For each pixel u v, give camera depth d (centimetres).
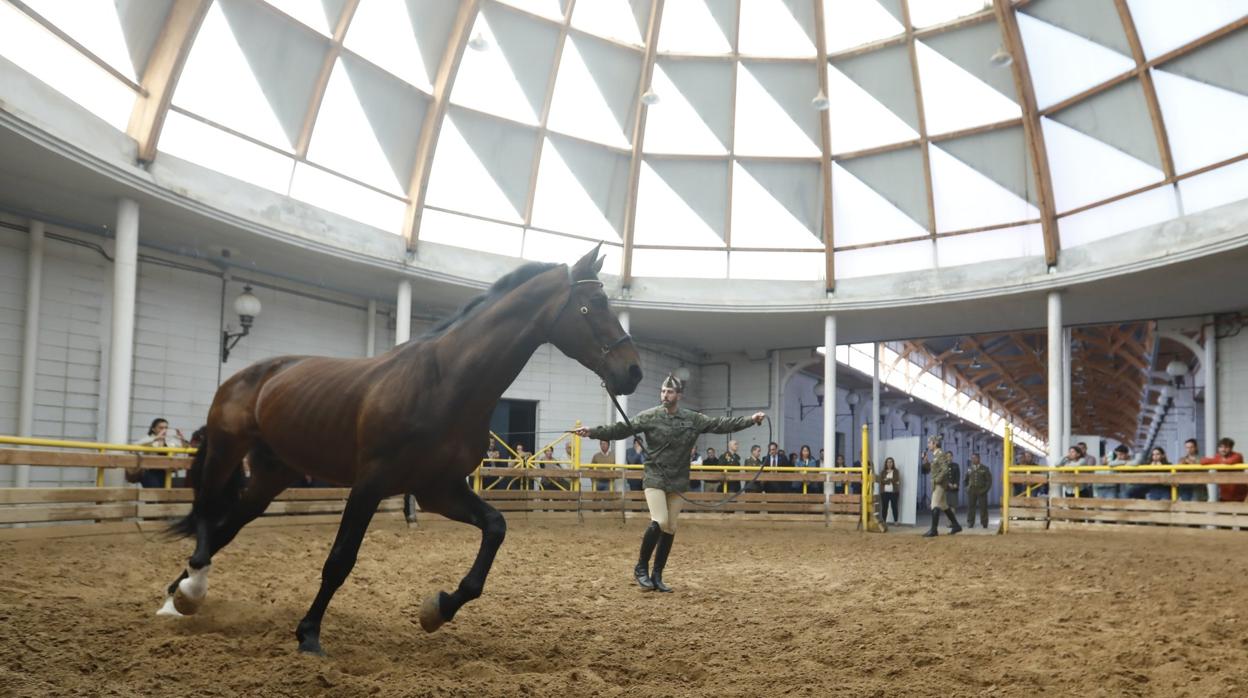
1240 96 1248
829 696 357
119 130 1096
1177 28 1275
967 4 1476
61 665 356
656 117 1684
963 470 3900
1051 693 367
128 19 1045
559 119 1628
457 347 415
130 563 722
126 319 1120
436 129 1484
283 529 1118
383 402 406
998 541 1252
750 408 2267
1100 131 1431
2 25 906
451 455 412
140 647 390
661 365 2166
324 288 1612
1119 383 3058
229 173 1263
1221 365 1728
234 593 582
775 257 1788
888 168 1667
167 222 1241
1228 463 1272
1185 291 1544
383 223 1510
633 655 440
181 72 1114
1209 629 508
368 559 834
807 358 2223
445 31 1442
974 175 1603
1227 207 1298
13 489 855
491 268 1628
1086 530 1393
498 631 491
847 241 1750
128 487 980
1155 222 1400
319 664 368
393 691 338
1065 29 1395
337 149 1398
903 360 2672
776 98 1664
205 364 1402
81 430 1225
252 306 1396
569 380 1972
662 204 1752
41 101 964
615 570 812
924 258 1697
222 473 492
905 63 1566
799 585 718
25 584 570
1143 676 391
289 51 1260
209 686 334
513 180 1630
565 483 1720
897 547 1118
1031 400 3591
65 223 1212
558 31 1538
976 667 416
